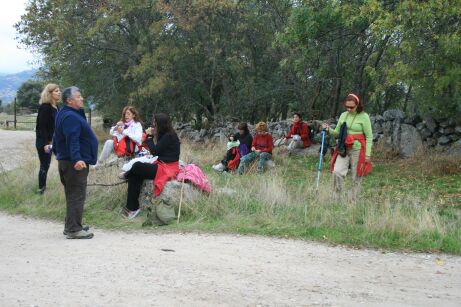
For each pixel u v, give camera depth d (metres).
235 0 19.47
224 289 4.70
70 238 6.82
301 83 18.84
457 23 10.48
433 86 11.74
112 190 8.72
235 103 20.58
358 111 8.44
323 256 5.95
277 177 10.34
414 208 7.86
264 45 19.80
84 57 21.64
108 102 22.59
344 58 17.02
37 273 5.14
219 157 14.87
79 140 6.79
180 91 21.41
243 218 7.71
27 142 18.84
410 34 10.52
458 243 6.34
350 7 11.88
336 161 8.62
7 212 8.96
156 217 7.61
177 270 5.27
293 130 15.32
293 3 18.44
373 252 6.17
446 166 12.05
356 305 4.38
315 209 7.81
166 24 19.77
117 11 19.80
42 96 9.41
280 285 4.86
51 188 9.60
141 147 9.55
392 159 14.24
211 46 19.42
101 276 5.04
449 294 4.74
